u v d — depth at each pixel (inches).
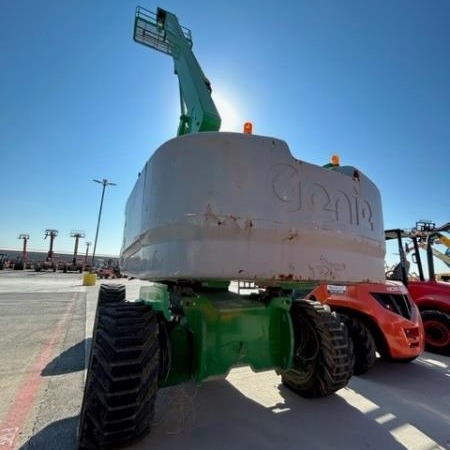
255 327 99.2
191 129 115.3
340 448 82.4
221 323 93.4
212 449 80.0
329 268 74.3
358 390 125.6
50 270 1473.9
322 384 106.5
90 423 73.2
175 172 69.8
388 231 237.8
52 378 128.1
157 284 135.3
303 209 72.1
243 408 104.3
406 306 162.7
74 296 441.1
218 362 91.3
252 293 114.0
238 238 64.9
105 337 76.4
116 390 69.7
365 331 151.0
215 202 65.4
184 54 143.6
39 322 246.5
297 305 119.0
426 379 143.3
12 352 164.4
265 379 131.0
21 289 526.9
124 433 70.9
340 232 77.3
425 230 242.5
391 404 112.5
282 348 102.4
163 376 86.0
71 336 203.0
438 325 192.4
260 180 68.6
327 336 107.7
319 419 98.1
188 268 63.9
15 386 119.4
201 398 111.3
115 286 194.5
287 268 68.0
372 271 86.4
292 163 73.3
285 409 104.3
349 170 88.5
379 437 88.7
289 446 82.4
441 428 95.3
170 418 96.3
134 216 103.6
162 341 88.0
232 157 68.0
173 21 175.6
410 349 150.6
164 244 69.8
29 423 91.4
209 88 120.6
